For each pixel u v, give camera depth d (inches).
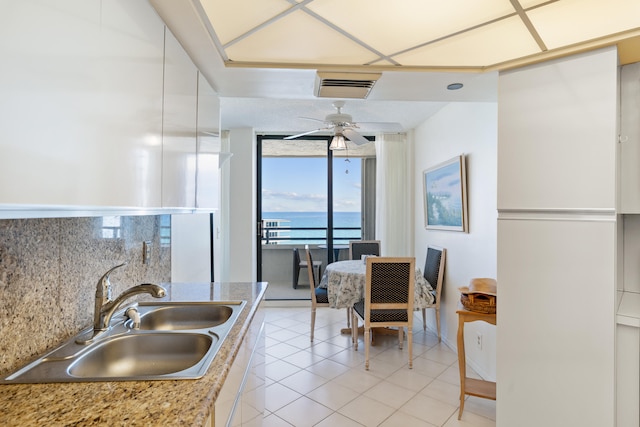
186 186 63.6
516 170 74.3
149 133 47.7
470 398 100.0
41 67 27.6
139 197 44.5
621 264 79.1
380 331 152.2
